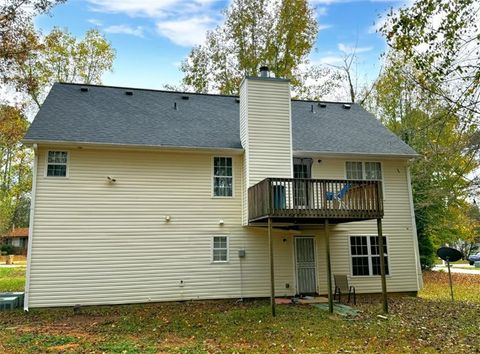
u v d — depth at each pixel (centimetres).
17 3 1659
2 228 2878
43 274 1227
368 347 805
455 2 711
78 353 726
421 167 1585
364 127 1788
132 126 1432
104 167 1330
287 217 1183
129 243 1316
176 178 1398
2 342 812
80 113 1449
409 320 1078
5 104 2062
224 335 901
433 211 2231
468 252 4494
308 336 896
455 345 823
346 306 1282
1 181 2797
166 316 1126
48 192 1266
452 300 1427
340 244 1523
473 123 802
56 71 2652
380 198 1255
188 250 1370
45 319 1092
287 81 1488
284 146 1441
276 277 1441
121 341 834
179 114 1612
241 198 1449
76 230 1273
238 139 1495
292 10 2778
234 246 1420
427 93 960
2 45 1683
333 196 1237
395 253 1566
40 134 1252
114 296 1277
